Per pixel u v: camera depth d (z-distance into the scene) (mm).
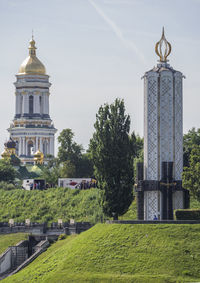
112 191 145750
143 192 140875
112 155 146250
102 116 149125
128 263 111938
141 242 117000
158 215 138875
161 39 145750
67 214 173125
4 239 149000
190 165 139375
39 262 124312
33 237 146375
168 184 138375
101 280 108250
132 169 149000
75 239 127438
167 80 140875
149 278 106562
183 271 108062
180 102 143000
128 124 149125
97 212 153250
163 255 112562
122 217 158750
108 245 118062
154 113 140625
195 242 115250
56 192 189500
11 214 181625
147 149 140625
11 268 139875
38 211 179875
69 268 114375
